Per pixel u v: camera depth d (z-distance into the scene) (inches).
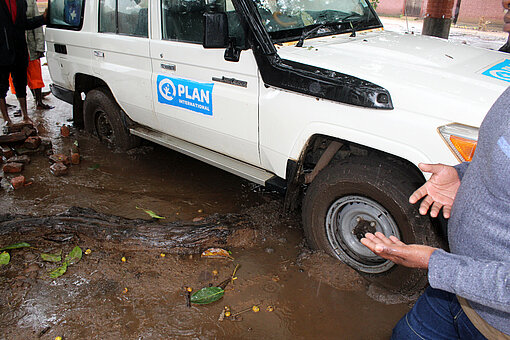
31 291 106.1
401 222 96.4
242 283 109.7
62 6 182.5
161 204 147.6
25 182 162.6
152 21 137.8
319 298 105.0
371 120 94.2
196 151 144.1
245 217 134.3
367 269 109.0
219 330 95.2
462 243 52.4
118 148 187.3
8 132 202.4
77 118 206.8
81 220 130.2
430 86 89.9
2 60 200.2
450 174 66.4
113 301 103.2
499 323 51.4
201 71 126.8
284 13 118.2
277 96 109.9
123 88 158.2
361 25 138.8
